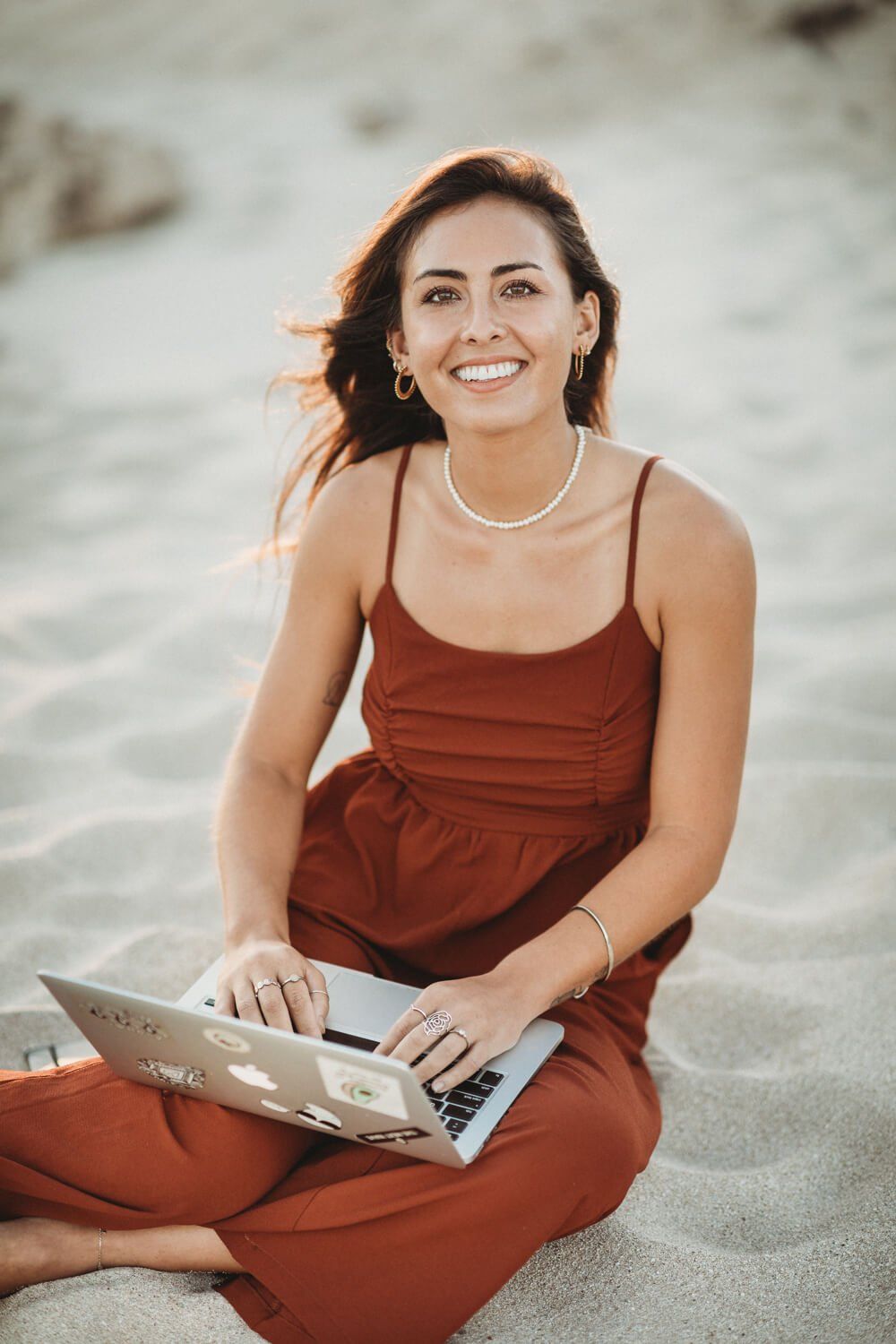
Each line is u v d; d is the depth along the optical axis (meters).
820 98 10.28
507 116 10.67
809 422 5.84
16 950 2.90
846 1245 2.08
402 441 2.60
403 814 2.42
